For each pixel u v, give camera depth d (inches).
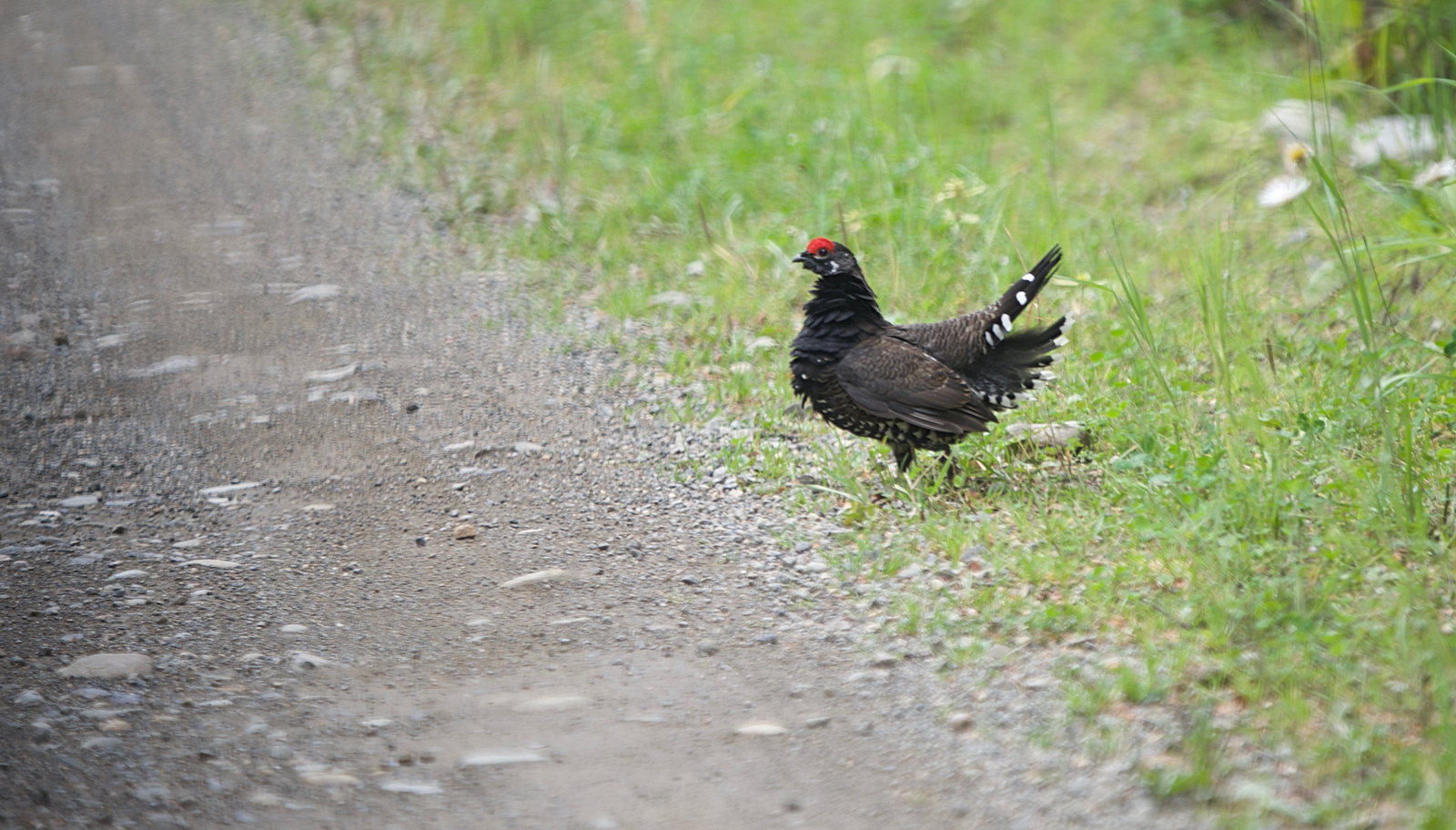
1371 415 385.4
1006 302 394.3
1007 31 904.9
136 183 687.1
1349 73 639.8
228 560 366.0
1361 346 463.8
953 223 593.3
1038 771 246.4
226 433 454.6
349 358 513.3
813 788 246.2
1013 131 753.0
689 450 434.9
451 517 391.2
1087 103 792.9
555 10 911.0
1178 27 865.5
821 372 397.4
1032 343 396.8
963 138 724.0
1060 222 603.5
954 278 558.3
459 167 708.0
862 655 299.3
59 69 834.2
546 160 710.5
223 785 248.5
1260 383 394.9
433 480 417.7
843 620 318.0
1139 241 597.9
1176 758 245.1
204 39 888.3
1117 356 445.1
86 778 249.6
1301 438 383.6
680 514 388.2
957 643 300.0
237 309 557.6
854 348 394.3
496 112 777.6
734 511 389.1
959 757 253.9
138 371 503.2
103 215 650.2
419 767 256.1
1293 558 319.3
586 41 872.3
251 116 775.1
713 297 565.0
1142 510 349.7
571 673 297.3
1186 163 693.3
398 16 920.9
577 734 268.2
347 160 720.3
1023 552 337.7
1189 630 295.3
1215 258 490.9
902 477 398.6
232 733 270.4
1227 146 700.0
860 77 797.2
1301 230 585.9
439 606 334.6
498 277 593.3
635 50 850.1
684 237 628.7
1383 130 616.1
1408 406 382.9
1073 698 267.9
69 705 281.3
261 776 252.4
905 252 578.2
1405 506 334.0
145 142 737.0
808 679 290.0
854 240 597.9
